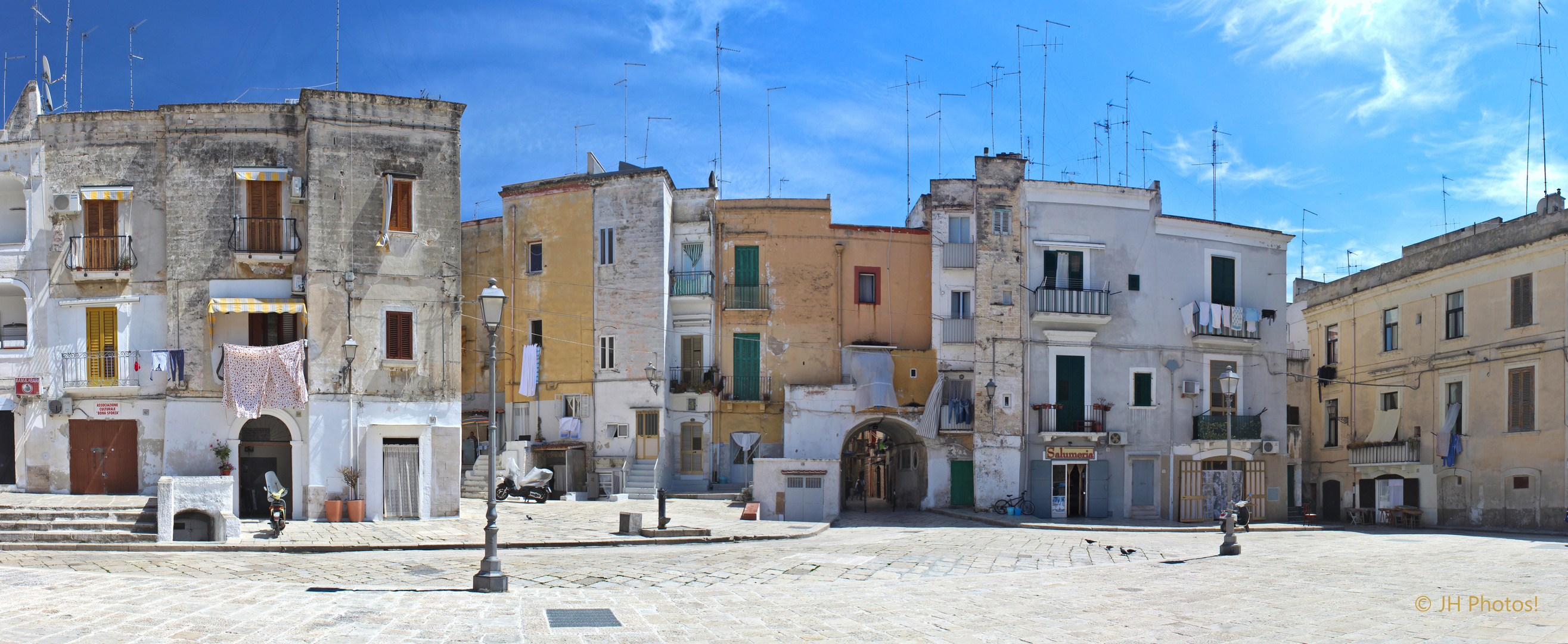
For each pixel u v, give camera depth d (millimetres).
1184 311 39719
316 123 28156
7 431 28188
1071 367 38719
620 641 12203
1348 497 42688
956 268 40219
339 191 28266
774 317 40375
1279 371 40875
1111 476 38375
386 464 28188
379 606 14102
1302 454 44156
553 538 24562
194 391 27922
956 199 40531
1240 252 41156
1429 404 38469
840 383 39906
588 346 39938
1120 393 38812
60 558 20766
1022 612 14500
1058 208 39281
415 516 28250
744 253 40844
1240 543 26875
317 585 17031
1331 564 20750
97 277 28156
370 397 28141
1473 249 36719
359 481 27812
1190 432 39250
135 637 11695
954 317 40188
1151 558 22906
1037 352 38562
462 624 12945
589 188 40500
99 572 17672
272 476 26031
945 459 38750
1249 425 39344
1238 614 14172
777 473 32500
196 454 27781
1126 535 30547
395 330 28609
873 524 32531
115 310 28359
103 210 28594
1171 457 38875
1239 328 39906
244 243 28219
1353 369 43281
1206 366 39938
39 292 28375
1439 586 16516
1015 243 38906
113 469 28062
